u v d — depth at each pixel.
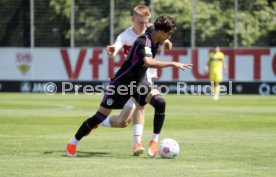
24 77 98.62
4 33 98.88
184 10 96.25
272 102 74.94
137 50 28.14
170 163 26.70
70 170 24.52
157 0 96.81
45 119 49.69
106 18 97.69
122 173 23.88
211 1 96.75
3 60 98.94
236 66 94.50
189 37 96.00
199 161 27.36
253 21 95.81
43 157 28.31
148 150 29.02
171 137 37.59
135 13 31.20
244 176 23.48
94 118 28.94
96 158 28.16
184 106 67.31
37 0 98.69
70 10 98.25
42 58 98.44
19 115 53.50
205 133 40.12
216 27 96.00
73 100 75.94
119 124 31.58
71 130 41.31
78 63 97.62
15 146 32.38
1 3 98.94
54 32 98.50
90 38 97.88
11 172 24.00
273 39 95.31
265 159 28.06
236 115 55.16
